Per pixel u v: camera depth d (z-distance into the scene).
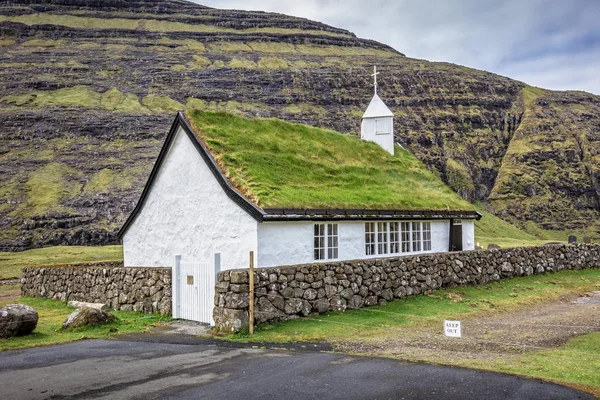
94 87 182.00
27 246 92.44
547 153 183.00
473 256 23.70
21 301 23.61
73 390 9.34
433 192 28.08
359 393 8.95
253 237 18.28
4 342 13.65
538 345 13.15
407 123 188.50
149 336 14.44
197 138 20.59
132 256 23.84
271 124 25.16
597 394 8.87
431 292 20.95
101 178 121.62
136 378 10.05
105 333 14.91
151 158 134.88
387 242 23.33
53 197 110.31
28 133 140.75
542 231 152.50
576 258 30.02
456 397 8.71
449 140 187.12
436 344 13.19
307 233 19.78
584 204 166.88
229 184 19.12
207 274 16.16
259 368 10.65
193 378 9.98
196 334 14.48
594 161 178.88
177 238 21.45
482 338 14.03
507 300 21.05
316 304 16.41
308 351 12.24
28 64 193.38
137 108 168.12
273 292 15.21
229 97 190.25
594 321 16.80
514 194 168.00
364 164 27.33
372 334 14.37
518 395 8.80
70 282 22.83
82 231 96.75
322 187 22.22
